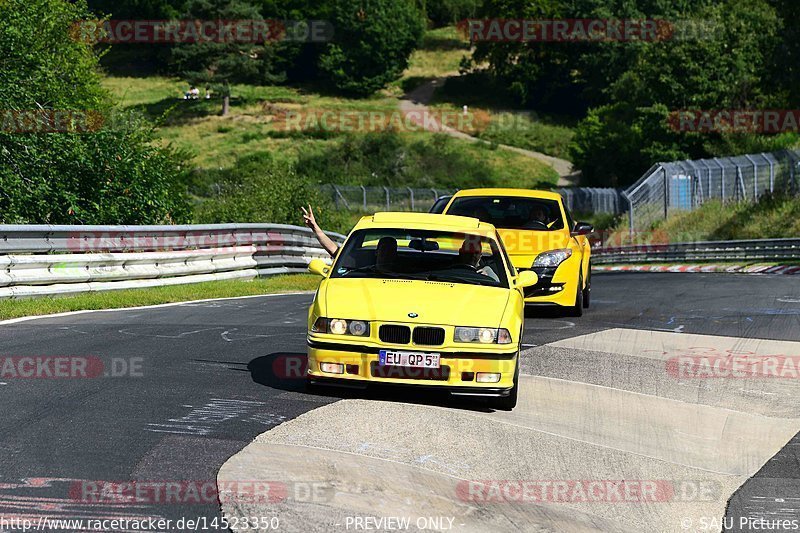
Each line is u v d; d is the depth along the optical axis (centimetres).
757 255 8338
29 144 5047
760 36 17125
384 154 19325
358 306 1891
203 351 2428
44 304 3212
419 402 1908
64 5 6506
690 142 17538
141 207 5419
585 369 2434
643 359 2627
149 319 3039
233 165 19038
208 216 6769
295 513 1223
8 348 2334
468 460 1548
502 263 2148
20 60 5309
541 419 1869
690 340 2991
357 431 1648
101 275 3819
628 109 19212
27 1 5566
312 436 1600
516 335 1895
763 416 2045
